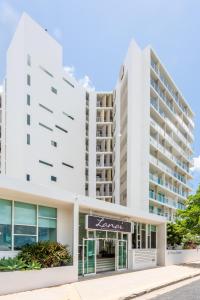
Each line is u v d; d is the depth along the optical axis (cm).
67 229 2061
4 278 1397
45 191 1741
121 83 5969
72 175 5903
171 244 4072
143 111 5184
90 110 7106
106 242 2455
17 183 1567
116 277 2119
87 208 2191
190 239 4334
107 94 7231
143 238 3084
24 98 4884
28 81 4978
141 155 5081
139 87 5238
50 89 5428
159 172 5612
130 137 5097
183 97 6681
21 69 4956
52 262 1750
